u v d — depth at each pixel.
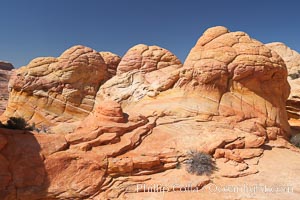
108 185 11.30
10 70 84.75
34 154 11.18
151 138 14.66
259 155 14.30
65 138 12.44
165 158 12.97
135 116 15.47
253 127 16.33
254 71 17.94
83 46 29.05
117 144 13.18
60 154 11.58
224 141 14.39
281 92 19.62
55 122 25.73
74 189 10.81
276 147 15.88
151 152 13.18
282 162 13.94
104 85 26.55
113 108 14.61
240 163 13.28
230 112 17.14
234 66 18.06
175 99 18.34
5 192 9.92
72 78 27.30
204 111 17.08
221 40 18.95
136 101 21.78
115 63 34.31
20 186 10.31
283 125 18.42
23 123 14.38
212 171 12.55
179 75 19.17
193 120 16.70
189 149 13.80
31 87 26.67
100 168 11.64
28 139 11.66
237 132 15.85
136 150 13.37
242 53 18.25
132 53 26.97
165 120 16.78
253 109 17.59
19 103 26.59
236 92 18.03
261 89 18.39
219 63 17.97
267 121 17.44
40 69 27.38
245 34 19.39
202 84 18.05
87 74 28.14
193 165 12.56
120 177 11.73
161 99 18.92
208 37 19.58
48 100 26.55
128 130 14.33
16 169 10.56
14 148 11.06
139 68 26.27
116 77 26.06
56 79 27.06
